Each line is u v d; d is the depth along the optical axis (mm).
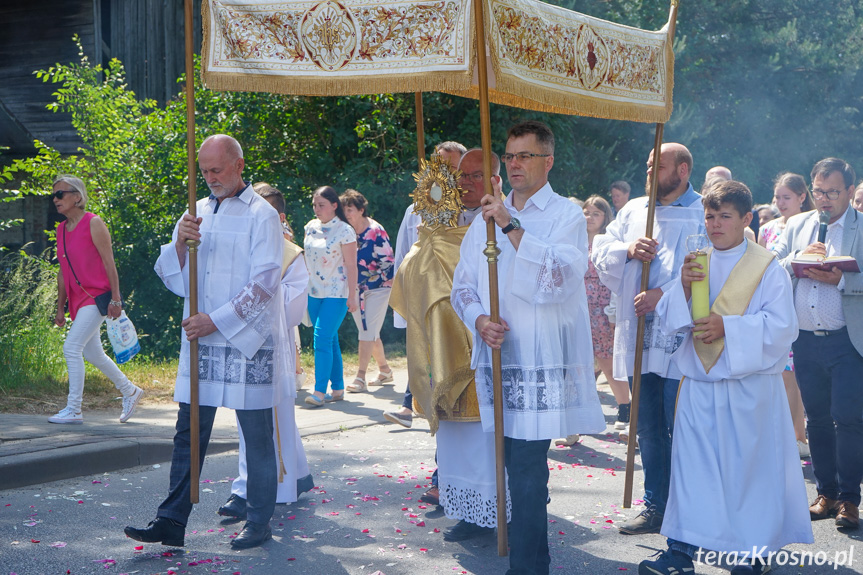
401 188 12531
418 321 4309
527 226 3568
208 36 3787
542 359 3479
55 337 8438
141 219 11930
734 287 3617
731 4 18500
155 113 12539
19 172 15250
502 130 13617
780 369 3633
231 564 3822
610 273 4559
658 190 4527
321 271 7789
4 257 10055
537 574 3471
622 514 4719
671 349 4258
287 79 3703
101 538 4133
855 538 4297
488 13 3334
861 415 4441
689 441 3621
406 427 6984
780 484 3549
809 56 18812
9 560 3779
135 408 6848
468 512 4176
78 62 15430
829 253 4699
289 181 12352
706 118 19328
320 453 6160
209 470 5590
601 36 3861
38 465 5062
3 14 15688
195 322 3844
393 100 12750
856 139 20297
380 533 4348
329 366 7883
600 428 3672
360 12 3578
